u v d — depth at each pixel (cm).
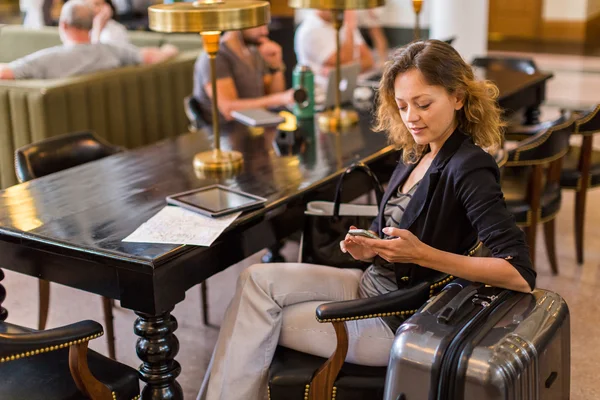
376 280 227
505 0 1186
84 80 470
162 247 220
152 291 214
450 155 202
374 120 362
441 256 196
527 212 354
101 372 218
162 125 534
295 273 234
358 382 216
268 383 221
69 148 334
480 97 201
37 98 445
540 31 1177
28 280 397
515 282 194
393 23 1009
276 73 443
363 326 221
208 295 376
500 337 181
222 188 266
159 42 629
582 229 397
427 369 179
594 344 325
